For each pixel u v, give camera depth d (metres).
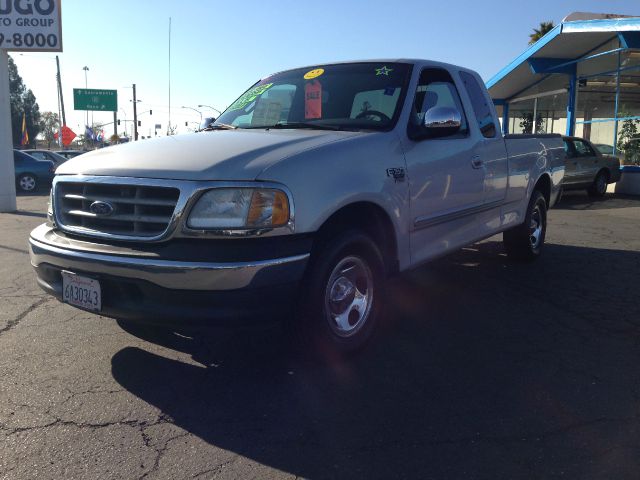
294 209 3.13
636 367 3.70
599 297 5.33
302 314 3.37
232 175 3.06
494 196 5.41
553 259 7.05
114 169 3.30
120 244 3.20
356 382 3.47
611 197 15.34
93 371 3.62
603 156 15.22
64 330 4.36
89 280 3.26
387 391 3.35
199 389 3.38
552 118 20.94
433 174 4.32
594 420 3.01
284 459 2.66
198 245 3.02
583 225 10.09
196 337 4.21
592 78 17.14
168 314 3.05
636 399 3.25
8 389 3.36
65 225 3.49
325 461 2.64
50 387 3.39
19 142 77.25
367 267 3.77
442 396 3.28
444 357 3.86
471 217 5.08
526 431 2.90
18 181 19.33
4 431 2.88
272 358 3.83
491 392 3.33
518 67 17.98
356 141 3.71
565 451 2.71
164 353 3.92
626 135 16.50
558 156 7.12
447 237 4.71
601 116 17.67
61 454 2.69
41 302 5.10
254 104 4.95
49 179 19.77
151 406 3.17
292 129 4.18
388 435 2.87
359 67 4.74
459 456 2.67
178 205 3.02
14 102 76.62
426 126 4.09
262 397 3.28
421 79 4.57
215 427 2.95
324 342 3.47
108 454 2.69
